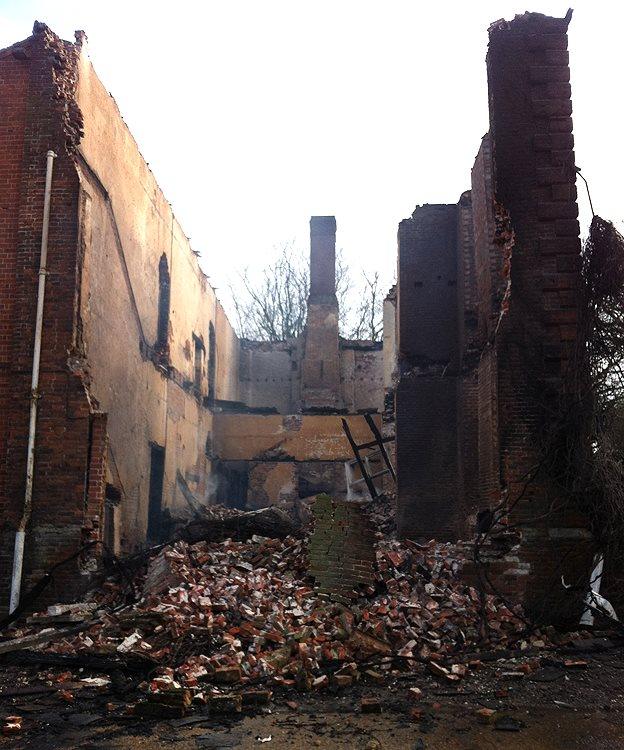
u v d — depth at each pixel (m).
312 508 12.05
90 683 7.91
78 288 12.05
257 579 10.80
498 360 12.05
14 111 12.31
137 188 16.19
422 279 17.91
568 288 12.09
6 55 12.45
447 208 18.11
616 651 9.77
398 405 17.36
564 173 12.45
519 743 6.42
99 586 11.34
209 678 8.07
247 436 26.20
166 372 19.02
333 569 10.86
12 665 8.61
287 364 35.41
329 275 32.97
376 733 6.61
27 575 11.18
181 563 11.18
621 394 11.50
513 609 10.85
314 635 9.08
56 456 11.48
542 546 11.43
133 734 6.54
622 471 11.02
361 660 8.91
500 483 11.77
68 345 11.74
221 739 6.40
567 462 11.53
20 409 11.61
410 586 10.90
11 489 11.41
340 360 33.69
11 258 11.98
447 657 9.16
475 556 10.88
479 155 15.56
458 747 6.30
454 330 17.61
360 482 26.77
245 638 9.05
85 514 11.44
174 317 20.16
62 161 12.15
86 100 12.88
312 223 33.44
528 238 12.30
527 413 11.89
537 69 12.75
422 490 16.91
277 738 6.44
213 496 25.77
